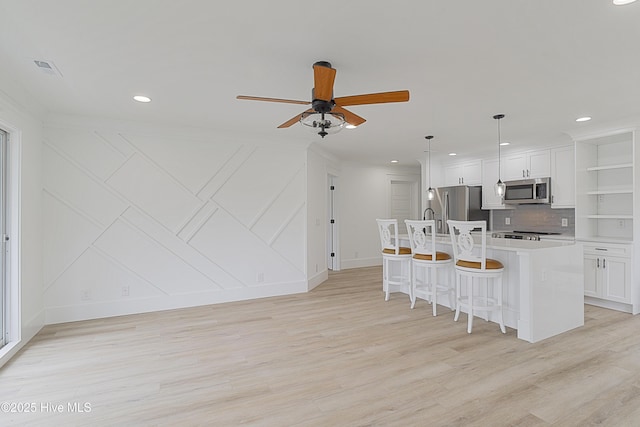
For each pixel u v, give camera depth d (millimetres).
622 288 4078
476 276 3398
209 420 1992
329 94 2197
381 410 2080
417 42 2145
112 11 1798
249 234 4727
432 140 5047
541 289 3219
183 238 4328
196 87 2900
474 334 3355
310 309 4242
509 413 2033
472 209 6152
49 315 3688
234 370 2617
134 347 3064
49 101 3256
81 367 2672
